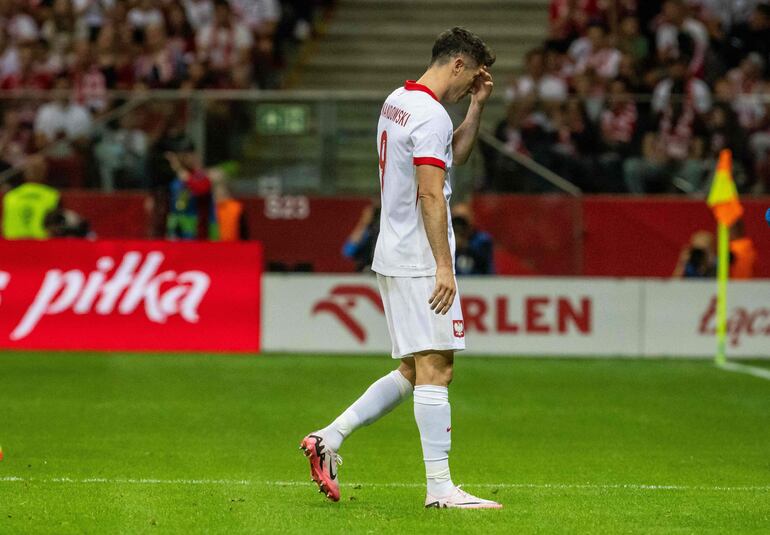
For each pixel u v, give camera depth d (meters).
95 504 22.47
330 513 21.64
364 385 41.81
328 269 55.75
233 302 49.56
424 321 21.39
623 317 49.81
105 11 70.94
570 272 54.81
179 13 69.69
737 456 29.75
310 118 55.34
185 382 42.00
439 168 20.91
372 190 55.44
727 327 49.81
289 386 41.44
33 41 67.69
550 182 54.69
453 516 21.36
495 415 36.19
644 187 54.78
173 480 25.33
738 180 54.84
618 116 55.06
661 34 67.25
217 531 20.23
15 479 25.12
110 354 48.72
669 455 29.84
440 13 74.56
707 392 41.09
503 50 72.38
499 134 54.88
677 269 54.53
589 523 21.14
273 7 72.12
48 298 49.41
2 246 49.56
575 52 65.62
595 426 34.38
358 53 73.56
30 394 38.94
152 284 49.50
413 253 21.44
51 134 55.25
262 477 25.97
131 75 66.19
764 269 54.81
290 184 55.59
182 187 53.66
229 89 64.25
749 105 54.94
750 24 67.88
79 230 53.81
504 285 49.69
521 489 24.78
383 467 27.56
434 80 21.83
